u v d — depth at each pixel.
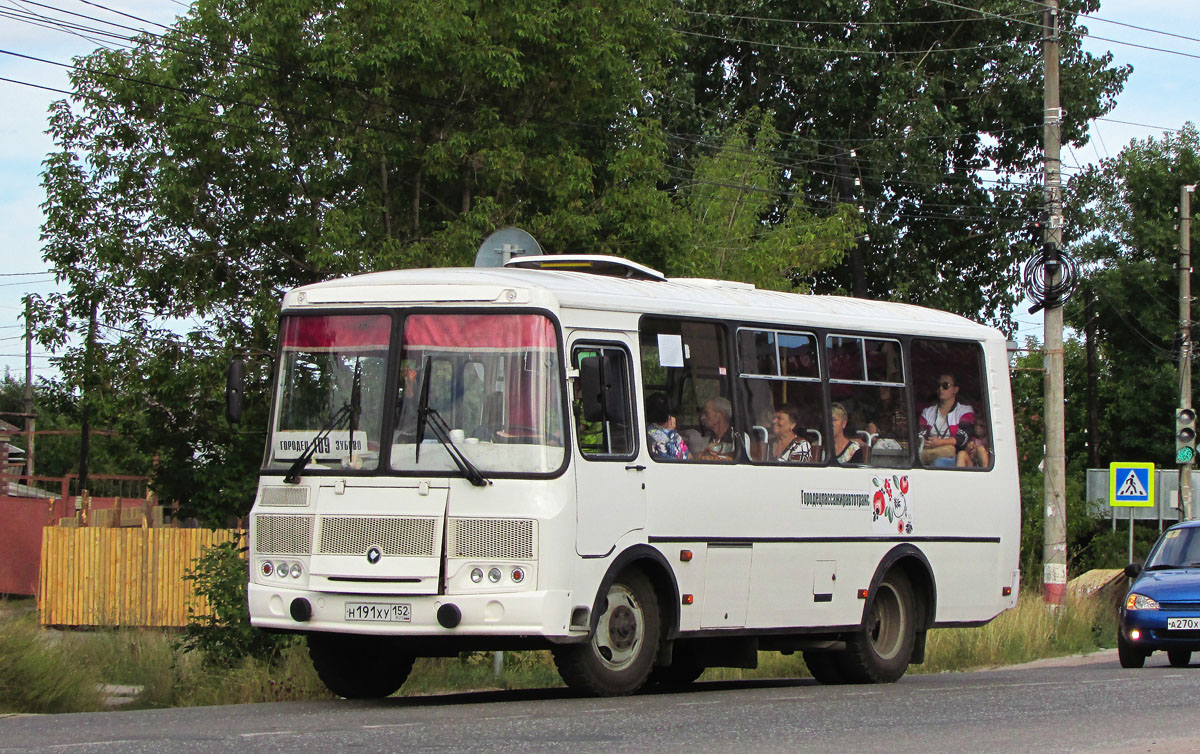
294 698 17.36
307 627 12.98
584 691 13.47
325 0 25.34
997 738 10.35
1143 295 54.44
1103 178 53.41
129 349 25.06
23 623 16.34
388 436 13.00
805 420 15.99
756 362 15.49
